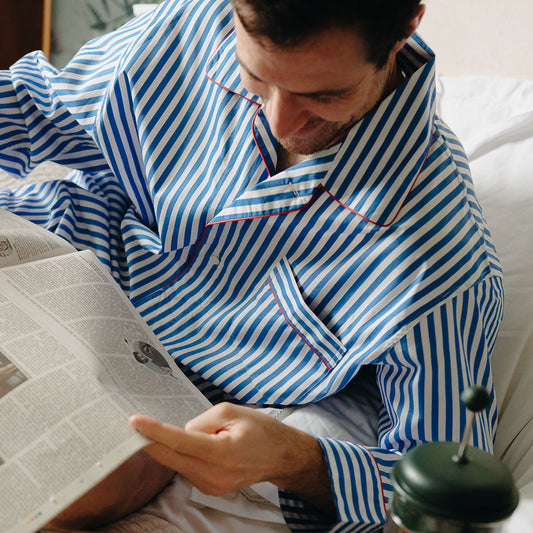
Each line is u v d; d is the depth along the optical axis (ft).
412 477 1.40
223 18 3.38
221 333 3.11
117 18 7.34
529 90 4.29
